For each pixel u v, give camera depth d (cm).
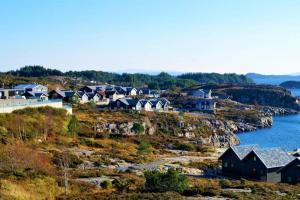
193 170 7750
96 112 14838
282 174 7012
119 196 4541
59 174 5966
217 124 17288
